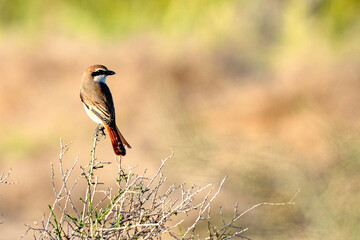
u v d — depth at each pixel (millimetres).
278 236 15148
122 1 36344
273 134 18406
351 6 32781
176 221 14773
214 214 15477
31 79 29375
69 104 27891
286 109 22188
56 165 22594
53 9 37000
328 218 15227
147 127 22734
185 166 16547
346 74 25125
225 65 32312
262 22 34656
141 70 29625
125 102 26641
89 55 31359
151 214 8336
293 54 31344
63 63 30859
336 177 15508
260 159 16219
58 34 36125
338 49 30812
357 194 15352
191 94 26734
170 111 18828
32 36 35625
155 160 19812
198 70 29969
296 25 33562
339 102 22531
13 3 36969
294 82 25234
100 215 8320
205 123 18344
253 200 15719
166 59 30578
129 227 7992
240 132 19875
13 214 20562
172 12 35781
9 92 28594
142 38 33719
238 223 15336
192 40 34031
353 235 15078
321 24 33219
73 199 21016
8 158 23938
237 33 34656
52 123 26141
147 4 36312
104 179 21422
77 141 24828
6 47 32906
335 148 16234
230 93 26844
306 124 20078
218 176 16188
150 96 26016
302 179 15773
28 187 21734
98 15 36438
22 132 25953
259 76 31719
